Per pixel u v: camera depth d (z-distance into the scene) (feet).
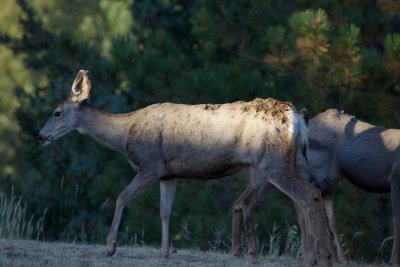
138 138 74.43
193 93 113.91
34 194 139.33
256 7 123.54
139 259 72.74
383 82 104.22
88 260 70.08
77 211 138.10
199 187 120.06
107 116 77.46
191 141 72.28
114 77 122.11
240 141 70.38
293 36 105.40
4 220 95.76
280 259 78.74
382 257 104.22
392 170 81.30
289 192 68.39
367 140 81.92
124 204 73.77
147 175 73.97
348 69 102.89
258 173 71.00
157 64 116.78
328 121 82.69
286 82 115.34
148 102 122.11
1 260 66.54
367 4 115.03
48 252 75.10
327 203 80.84
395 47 100.58
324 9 113.09
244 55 120.67
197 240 108.06
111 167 126.82
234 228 77.71
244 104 71.10
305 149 69.36
